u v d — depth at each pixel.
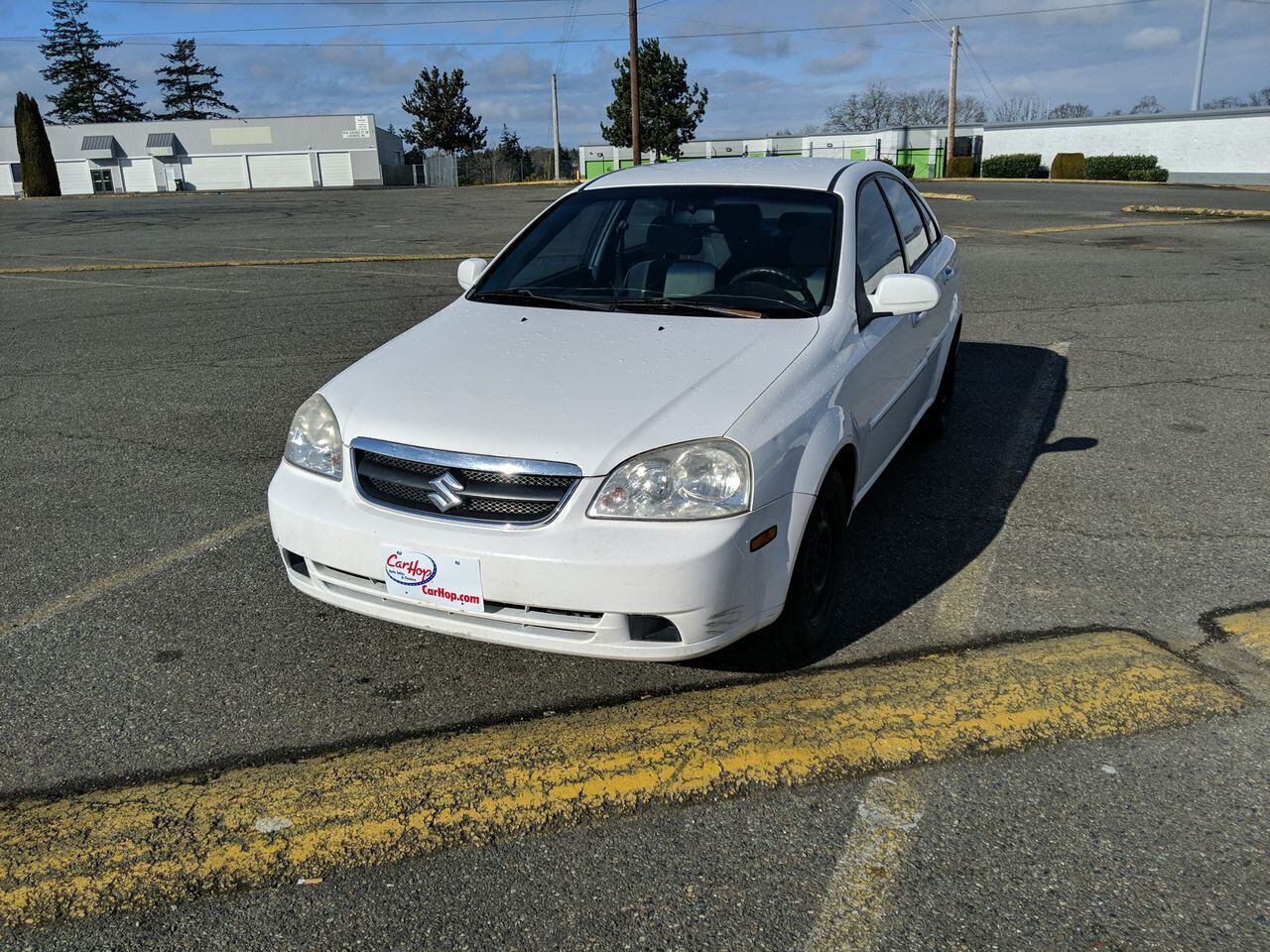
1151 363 6.96
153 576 3.75
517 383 2.96
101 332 8.52
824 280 3.54
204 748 2.69
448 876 2.21
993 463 4.96
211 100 81.06
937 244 5.22
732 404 2.77
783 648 3.04
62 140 58.47
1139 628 3.27
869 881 2.17
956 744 2.65
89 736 2.74
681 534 2.56
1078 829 2.32
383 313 9.19
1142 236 15.33
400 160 74.12
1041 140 47.06
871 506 4.41
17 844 2.31
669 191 4.11
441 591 2.68
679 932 2.04
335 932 2.05
